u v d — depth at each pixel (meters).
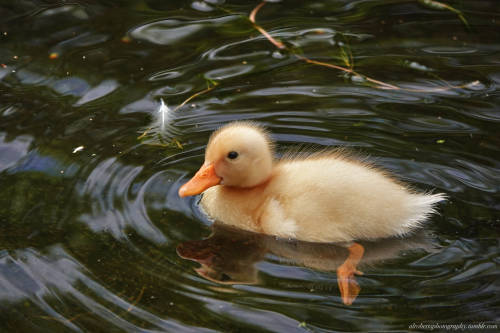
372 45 9.20
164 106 7.58
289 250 5.91
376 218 5.99
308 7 10.23
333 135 7.38
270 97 8.09
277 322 4.91
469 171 6.73
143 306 5.07
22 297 5.23
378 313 4.99
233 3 10.31
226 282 5.36
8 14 9.88
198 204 6.59
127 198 6.39
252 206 6.31
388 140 7.27
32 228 5.96
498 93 8.07
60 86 8.27
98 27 9.59
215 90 8.23
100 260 5.58
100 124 7.56
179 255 5.68
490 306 5.02
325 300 5.13
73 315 5.02
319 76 8.48
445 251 5.71
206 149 6.62
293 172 6.43
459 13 9.98
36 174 6.70
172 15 9.95
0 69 8.58
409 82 8.34
